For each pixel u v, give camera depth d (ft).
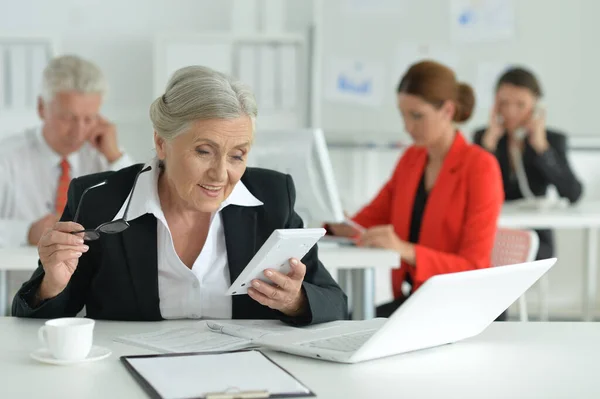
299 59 14.02
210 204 4.77
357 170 14.88
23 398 3.34
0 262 7.00
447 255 8.06
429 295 3.87
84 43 14.35
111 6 14.38
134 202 5.16
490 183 8.44
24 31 13.38
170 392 3.32
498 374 3.81
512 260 8.90
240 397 3.27
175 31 14.42
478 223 8.32
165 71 13.75
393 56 14.82
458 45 14.88
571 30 14.90
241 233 5.29
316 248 5.38
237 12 14.62
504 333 4.75
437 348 4.35
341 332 4.53
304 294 4.84
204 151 4.62
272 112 14.01
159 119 4.71
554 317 15.29
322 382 3.63
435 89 8.54
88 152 9.83
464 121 8.87
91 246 5.24
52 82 9.17
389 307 8.79
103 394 3.39
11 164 9.49
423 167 9.13
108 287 5.23
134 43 14.44
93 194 5.27
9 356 4.07
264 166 7.62
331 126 14.79
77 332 3.87
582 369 3.92
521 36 14.90
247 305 5.32
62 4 14.25
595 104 15.01
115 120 14.43
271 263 4.46
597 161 15.15
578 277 15.42
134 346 4.33
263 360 3.85
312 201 7.63
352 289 7.71
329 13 14.69
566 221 11.60
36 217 9.52
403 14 14.78
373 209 9.74
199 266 5.25
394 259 7.44
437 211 8.61
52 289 4.89
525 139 13.26
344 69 14.76
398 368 3.91
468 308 4.23
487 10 14.83
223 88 4.57
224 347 4.25
